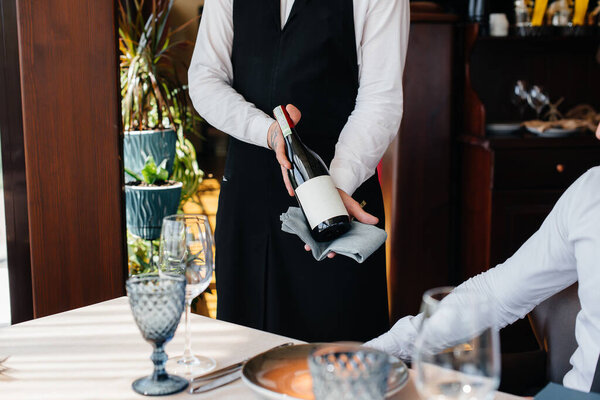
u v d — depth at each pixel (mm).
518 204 3066
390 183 3180
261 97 1822
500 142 3006
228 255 1881
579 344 1168
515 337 3031
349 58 1788
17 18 2062
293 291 1842
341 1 1740
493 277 1255
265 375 869
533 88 3234
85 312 1206
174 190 2811
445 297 762
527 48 3387
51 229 2188
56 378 930
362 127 1687
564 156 3053
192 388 882
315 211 1305
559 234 1193
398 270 3209
